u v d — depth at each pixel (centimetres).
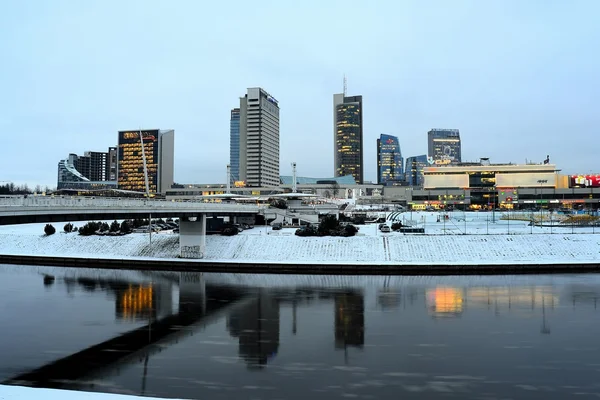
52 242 8712
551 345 3183
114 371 2705
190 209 6838
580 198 18938
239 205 9062
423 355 2978
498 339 3328
